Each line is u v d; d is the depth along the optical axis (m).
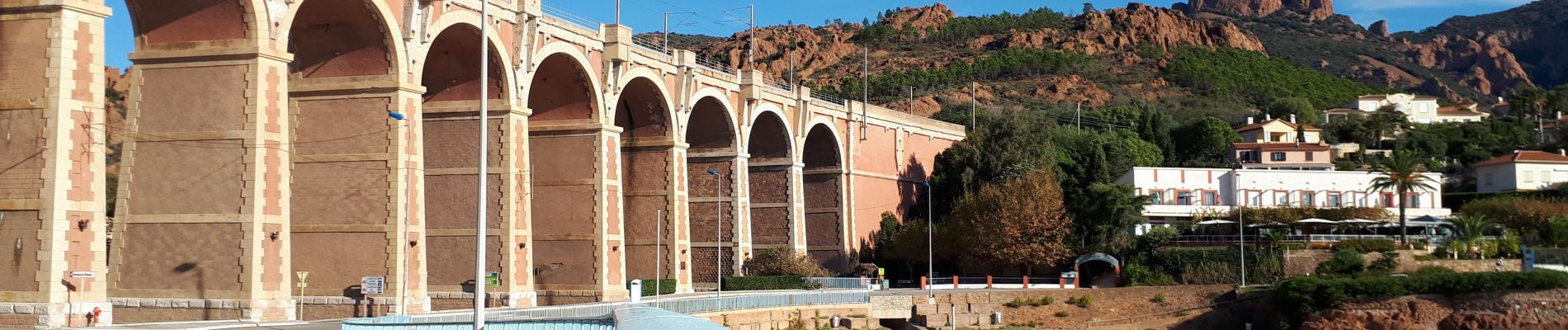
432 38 61.19
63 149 44.00
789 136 107.75
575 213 77.81
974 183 124.88
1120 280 107.25
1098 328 91.56
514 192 67.81
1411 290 85.25
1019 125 125.94
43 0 44.50
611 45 78.56
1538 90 196.12
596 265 77.00
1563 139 161.50
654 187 89.81
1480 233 104.94
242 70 51.62
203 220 51.69
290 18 53.50
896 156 125.81
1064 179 123.94
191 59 52.25
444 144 69.00
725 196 100.25
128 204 52.88
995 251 108.94
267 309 51.47
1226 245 107.25
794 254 105.81
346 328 38.84
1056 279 110.62
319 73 60.19
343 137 59.56
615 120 90.00
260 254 51.41
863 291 91.88
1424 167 138.12
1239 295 92.38
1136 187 113.00
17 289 43.75
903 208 126.38
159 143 52.53
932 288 98.44
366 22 57.78
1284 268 101.88
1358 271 99.12
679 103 89.44
